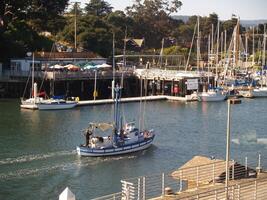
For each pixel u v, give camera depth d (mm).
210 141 75312
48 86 114500
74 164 61406
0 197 50000
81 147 64688
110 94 123625
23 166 60031
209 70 139125
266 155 66812
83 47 151000
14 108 100312
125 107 107062
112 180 55750
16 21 135375
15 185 53500
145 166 61438
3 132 77875
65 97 110188
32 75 109812
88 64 128500
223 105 112625
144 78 126875
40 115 93500
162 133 80375
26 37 133250
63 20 158375
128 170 59656
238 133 81688
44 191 52062
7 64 125750
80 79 117875
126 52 165875
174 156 66312
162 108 107125
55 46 140000
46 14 140000
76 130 80375
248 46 197125
